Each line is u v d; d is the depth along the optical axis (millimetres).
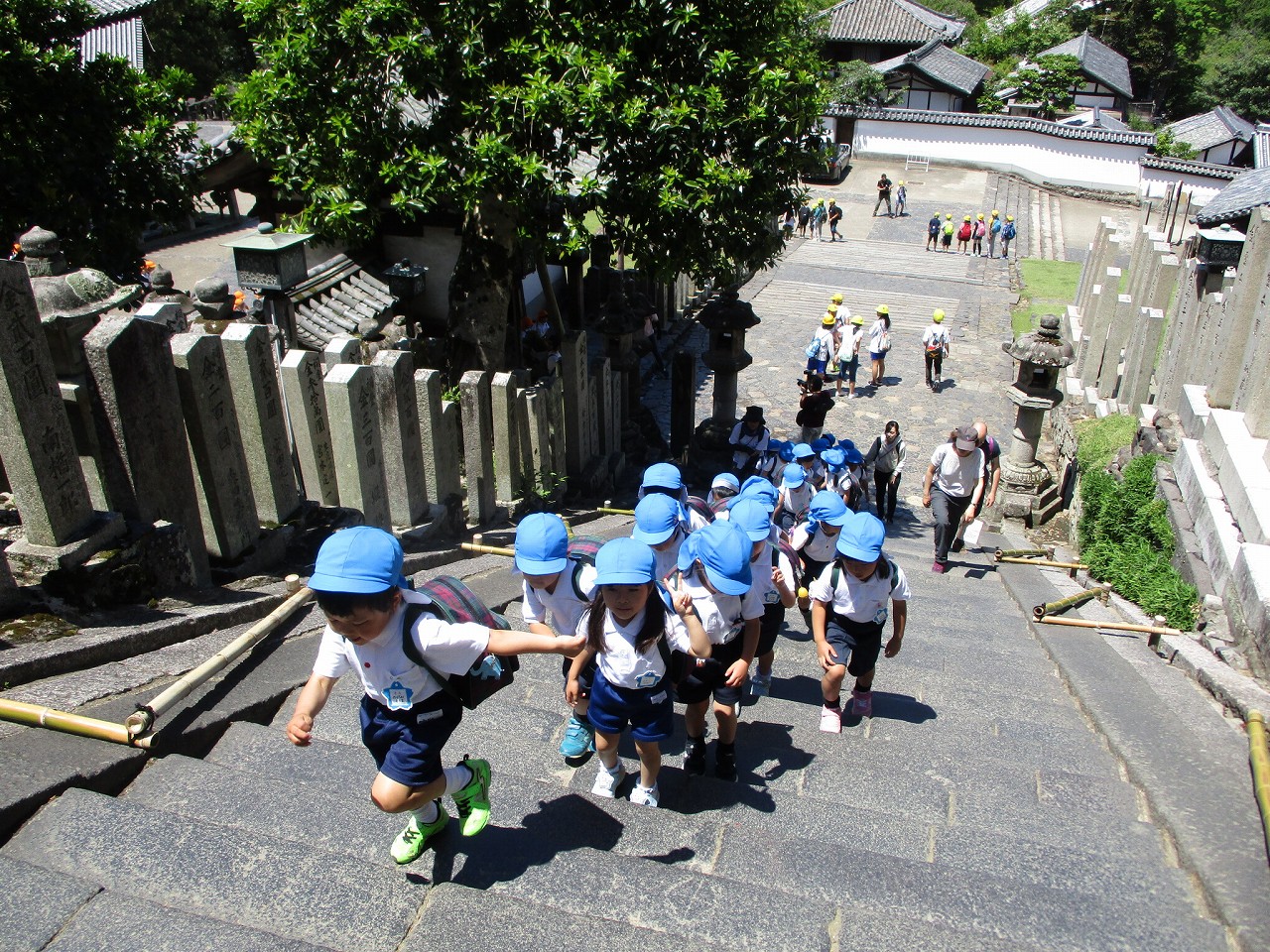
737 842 4059
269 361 6539
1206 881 3996
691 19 10469
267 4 11703
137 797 3871
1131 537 10062
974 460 10609
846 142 44375
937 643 7914
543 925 3184
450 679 3438
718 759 5027
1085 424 15461
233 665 5090
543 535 4379
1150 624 8258
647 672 4203
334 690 5129
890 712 6176
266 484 6652
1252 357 9906
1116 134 40000
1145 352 14398
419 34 10914
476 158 10664
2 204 11867
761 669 6223
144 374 5418
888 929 3371
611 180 10836
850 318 22375
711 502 7051
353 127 11320
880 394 21781
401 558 3248
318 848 3496
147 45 35062
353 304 18047
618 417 14039
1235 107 54906
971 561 11438
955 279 29938
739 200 11039
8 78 11422
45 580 4945
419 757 3410
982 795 4895
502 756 4918
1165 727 5676
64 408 4957
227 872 3346
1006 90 50938
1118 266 20188
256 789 3951
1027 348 13039
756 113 10594
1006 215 35625
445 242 19391
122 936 2988
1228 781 4879
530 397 9922
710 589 4578
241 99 12070
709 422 16016
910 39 48031
